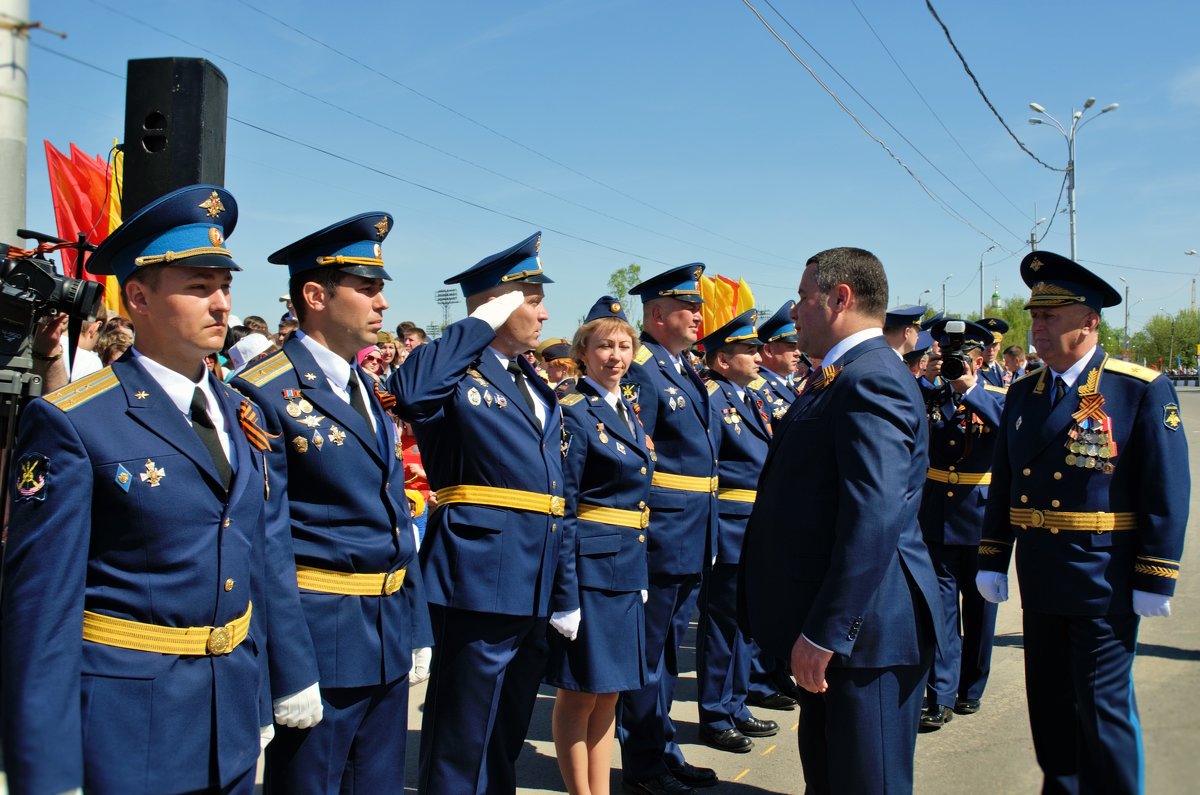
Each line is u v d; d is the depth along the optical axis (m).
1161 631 5.42
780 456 2.95
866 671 2.73
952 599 5.06
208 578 2.18
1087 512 3.46
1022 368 12.16
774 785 4.16
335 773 2.75
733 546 4.84
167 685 2.10
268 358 2.85
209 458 2.23
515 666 3.48
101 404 2.11
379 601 2.80
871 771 2.72
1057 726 3.60
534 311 3.59
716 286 6.44
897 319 5.34
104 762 2.00
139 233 2.19
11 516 2.00
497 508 3.29
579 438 3.71
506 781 3.52
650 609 4.21
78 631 1.97
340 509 2.74
